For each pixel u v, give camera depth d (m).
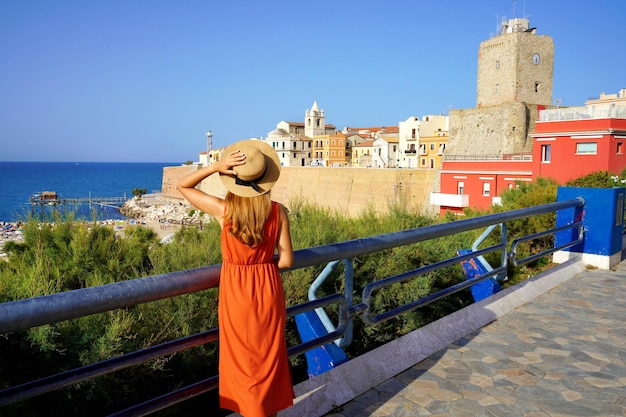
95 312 2.23
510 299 5.86
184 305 6.04
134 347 5.59
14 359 5.07
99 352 5.14
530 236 6.52
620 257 8.12
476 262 6.15
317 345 3.48
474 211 16.67
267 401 2.59
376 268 7.75
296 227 8.38
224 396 2.64
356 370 3.86
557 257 8.18
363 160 101.50
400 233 3.94
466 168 42.28
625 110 32.53
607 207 7.62
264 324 2.60
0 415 4.78
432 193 44.47
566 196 8.03
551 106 59.19
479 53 66.31
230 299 2.60
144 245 8.02
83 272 7.03
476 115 60.81
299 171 67.88
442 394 3.72
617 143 32.12
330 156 109.50
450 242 8.80
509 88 62.41
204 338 2.75
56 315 2.08
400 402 3.60
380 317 4.04
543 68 63.16
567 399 3.67
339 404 3.54
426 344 4.50
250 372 2.57
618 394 3.75
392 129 125.69
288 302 6.66
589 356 4.43
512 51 61.84
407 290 7.68
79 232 7.34
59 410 5.26
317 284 3.88
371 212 10.37
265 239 2.59
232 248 2.59
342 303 3.67
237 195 2.54
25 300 2.02
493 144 58.84
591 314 5.57
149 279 2.42
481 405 3.57
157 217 79.88
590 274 7.36
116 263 7.25
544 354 4.46
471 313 5.26
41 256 6.69
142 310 5.95
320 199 63.34
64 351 5.20
